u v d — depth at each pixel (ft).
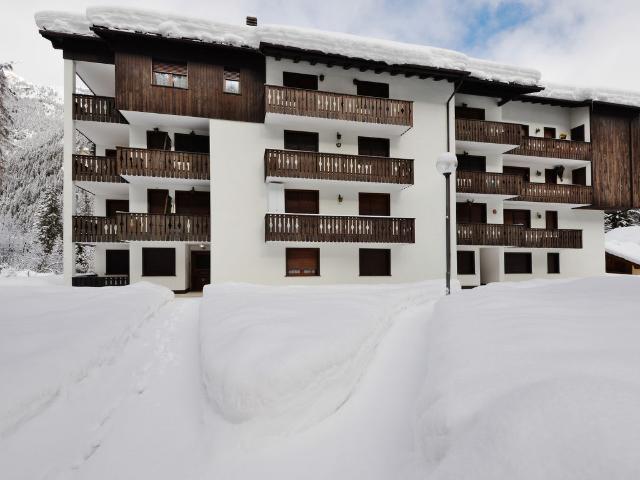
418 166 49.29
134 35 39.86
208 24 42.14
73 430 9.96
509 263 58.29
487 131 52.03
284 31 42.34
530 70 52.80
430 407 8.05
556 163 59.98
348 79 47.24
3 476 7.92
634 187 60.39
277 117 43.16
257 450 8.89
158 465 8.75
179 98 42.57
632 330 11.54
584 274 60.59
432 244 49.03
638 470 4.44
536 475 4.93
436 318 17.19
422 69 46.39
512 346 10.44
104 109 44.52
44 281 48.06
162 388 13.15
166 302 29.60
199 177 43.80
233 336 13.98
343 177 44.39
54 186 155.33
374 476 7.89
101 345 14.28
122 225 41.63
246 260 43.73
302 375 10.32
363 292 29.76
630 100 59.77
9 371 10.66
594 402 5.88
